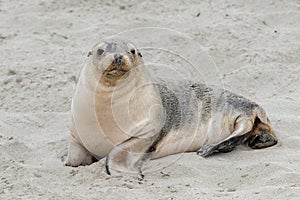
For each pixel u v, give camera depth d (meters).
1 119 28.98
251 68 34.16
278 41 37.66
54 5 43.62
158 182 22.81
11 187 22.27
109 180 22.88
